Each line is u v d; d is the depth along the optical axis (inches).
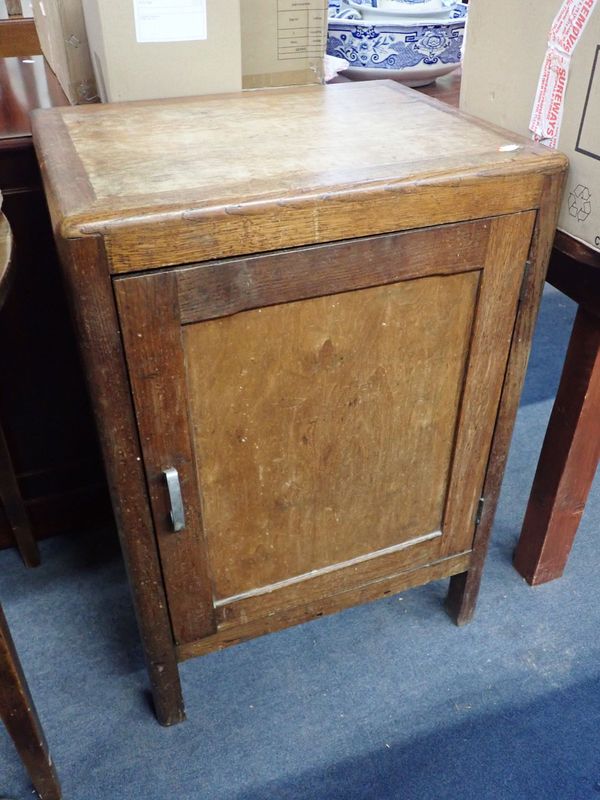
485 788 37.9
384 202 27.2
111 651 44.9
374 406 33.1
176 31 37.2
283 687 42.8
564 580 49.6
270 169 28.3
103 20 35.5
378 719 41.1
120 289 25.3
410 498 37.7
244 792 37.7
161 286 25.8
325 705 41.9
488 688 42.8
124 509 31.0
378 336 30.9
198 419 29.8
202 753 39.4
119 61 37.0
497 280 31.3
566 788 37.8
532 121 34.3
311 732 40.5
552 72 32.2
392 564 39.7
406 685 42.9
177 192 26.0
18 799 37.3
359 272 28.6
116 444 29.0
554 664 44.1
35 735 33.7
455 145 30.9
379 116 35.4
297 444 32.6
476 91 38.4
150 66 37.8
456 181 27.8
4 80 47.7
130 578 33.4
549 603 47.9
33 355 43.9
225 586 35.9
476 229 29.4
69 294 26.0
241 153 30.2
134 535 31.9
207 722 41.0
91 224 23.8
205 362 28.4
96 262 24.5
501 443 37.5
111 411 28.1
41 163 30.2
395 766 38.9
